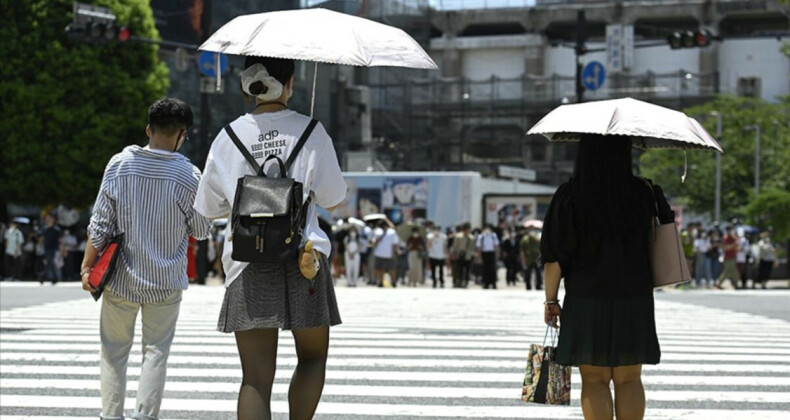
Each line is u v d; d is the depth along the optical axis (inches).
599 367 289.1
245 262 254.7
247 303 255.9
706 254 1756.9
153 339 321.1
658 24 3767.2
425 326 789.9
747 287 1881.2
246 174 259.9
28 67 1771.7
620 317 278.8
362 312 940.6
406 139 3531.0
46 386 474.9
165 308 320.2
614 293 278.5
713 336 744.3
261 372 260.1
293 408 271.3
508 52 3875.5
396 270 1589.6
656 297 1317.7
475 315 906.1
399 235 1731.1
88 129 1780.3
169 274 316.2
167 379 496.7
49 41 1776.6
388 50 261.9
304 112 2741.1
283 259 249.8
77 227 1694.1
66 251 1588.3
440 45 3900.1
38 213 2361.0
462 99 3715.6
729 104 2704.2
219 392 458.0
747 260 1867.6
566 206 281.1
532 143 3693.4
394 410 417.4
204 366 542.9
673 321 886.4
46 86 1768.0
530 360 294.4
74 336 688.4
